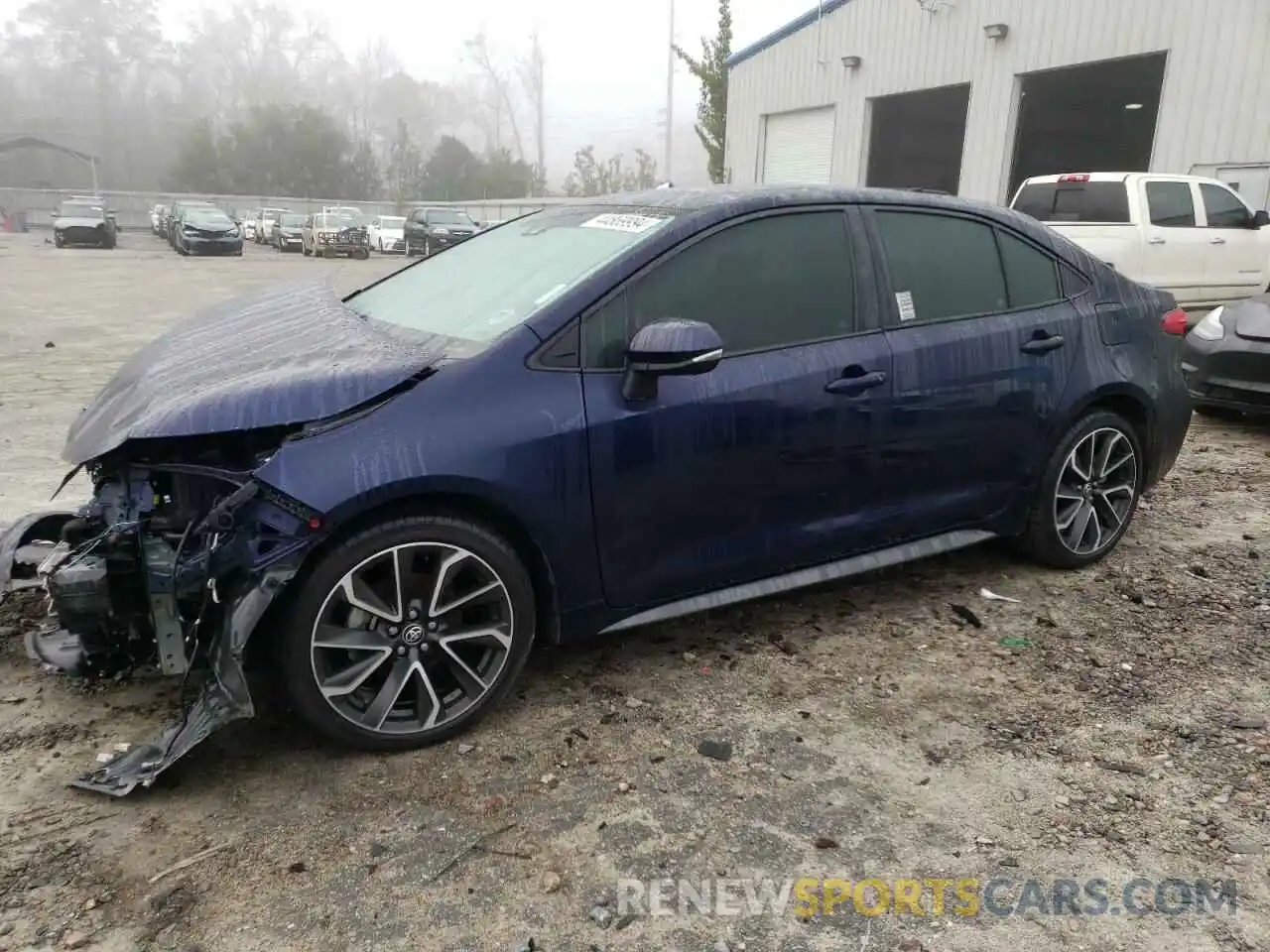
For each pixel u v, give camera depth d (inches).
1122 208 448.5
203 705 114.1
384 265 1181.1
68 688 136.3
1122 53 631.2
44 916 95.7
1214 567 186.7
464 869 103.6
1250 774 121.2
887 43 818.2
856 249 149.6
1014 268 167.8
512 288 141.1
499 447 119.6
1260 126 560.7
